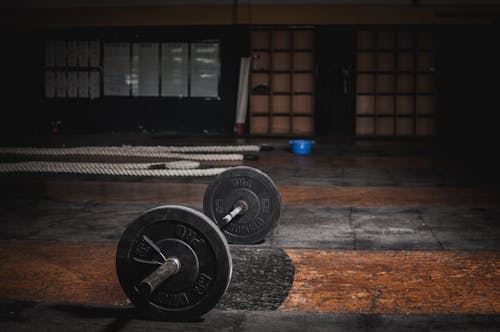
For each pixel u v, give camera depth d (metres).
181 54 10.94
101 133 11.11
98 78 11.16
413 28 10.46
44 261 3.03
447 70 10.51
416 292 2.59
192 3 10.71
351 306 2.43
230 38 10.81
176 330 2.17
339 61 10.73
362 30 10.59
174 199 4.70
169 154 7.39
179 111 11.04
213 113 11.00
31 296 2.53
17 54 11.15
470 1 10.20
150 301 2.21
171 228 2.14
